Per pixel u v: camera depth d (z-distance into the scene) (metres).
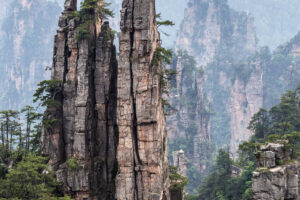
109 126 64.75
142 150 57.03
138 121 56.97
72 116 64.56
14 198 51.50
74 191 61.00
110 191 63.59
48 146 63.03
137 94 57.12
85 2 64.75
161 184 57.03
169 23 63.44
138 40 57.44
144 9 57.09
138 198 56.94
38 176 58.28
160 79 60.91
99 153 64.19
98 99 64.00
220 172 107.38
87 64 63.12
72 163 60.31
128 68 57.41
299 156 64.00
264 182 58.94
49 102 63.31
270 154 60.22
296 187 59.06
